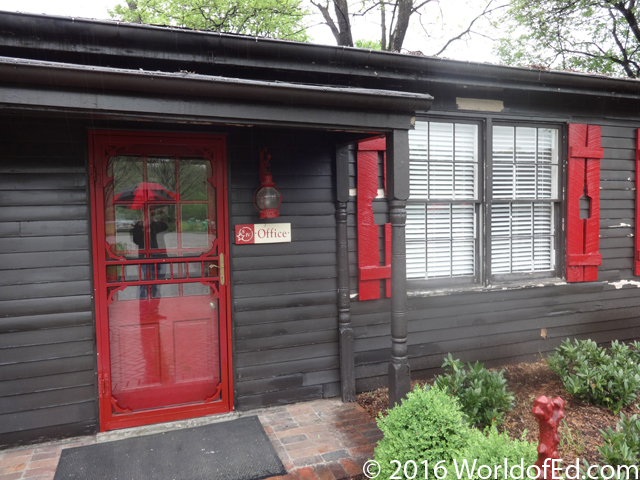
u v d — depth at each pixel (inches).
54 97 89.0
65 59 118.8
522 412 148.9
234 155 146.7
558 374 168.9
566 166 196.9
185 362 145.2
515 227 195.6
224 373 148.2
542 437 68.8
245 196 148.6
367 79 155.1
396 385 125.5
